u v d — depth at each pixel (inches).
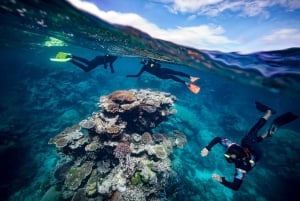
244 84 705.0
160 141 415.2
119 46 545.0
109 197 290.4
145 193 287.3
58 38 708.0
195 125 682.8
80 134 382.6
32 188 401.1
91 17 313.6
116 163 343.9
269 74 395.9
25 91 908.6
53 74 954.1
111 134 329.7
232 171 534.6
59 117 696.4
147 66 327.6
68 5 281.9
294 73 339.3
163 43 357.7
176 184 365.4
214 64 456.4
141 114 365.7
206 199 410.0
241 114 938.1
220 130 753.6
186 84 317.7
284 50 247.0
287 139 625.3
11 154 468.4
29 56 2010.3
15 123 619.8
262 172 560.4
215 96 1020.5
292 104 1274.6
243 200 449.1
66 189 336.8
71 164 389.7
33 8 337.4
